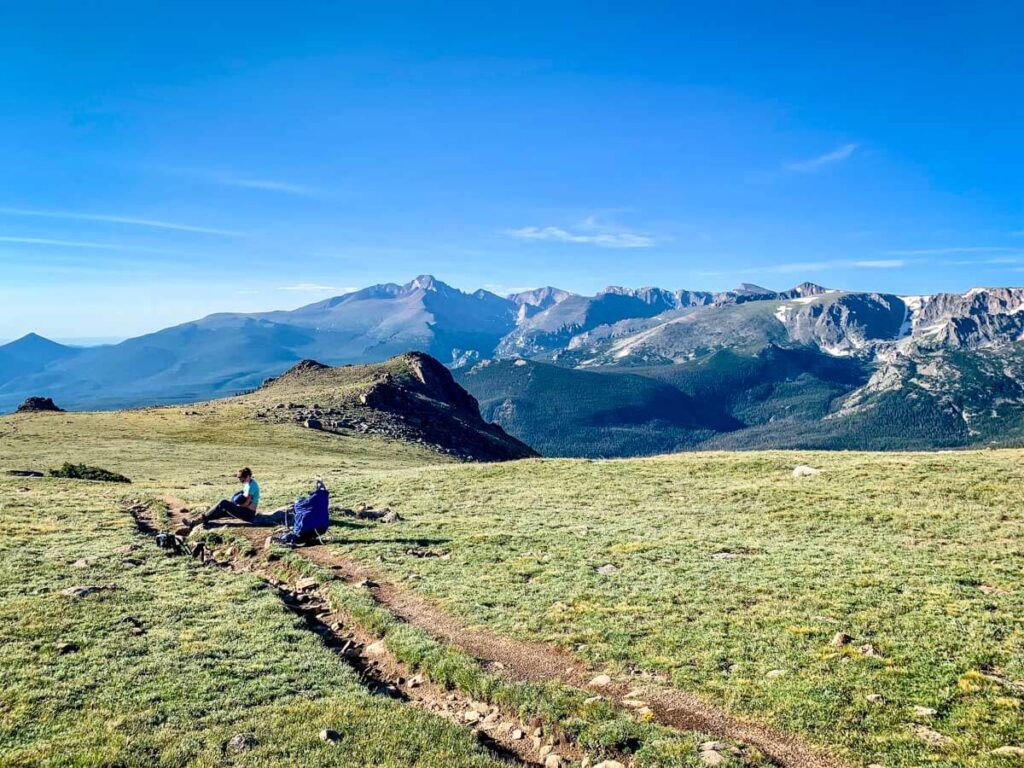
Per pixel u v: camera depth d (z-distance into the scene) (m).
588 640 16.53
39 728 11.62
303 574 23.55
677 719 12.70
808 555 24.11
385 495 42.69
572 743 12.10
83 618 17.44
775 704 12.98
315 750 11.12
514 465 54.75
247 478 33.12
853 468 42.56
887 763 10.92
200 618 18.12
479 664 15.17
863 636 16.12
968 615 17.28
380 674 15.60
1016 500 32.03
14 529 28.20
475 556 25.33
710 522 31.50
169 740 11.34
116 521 31.48
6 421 97.88
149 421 105.25
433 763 10.83
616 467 50.72
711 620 17.47
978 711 12.35
